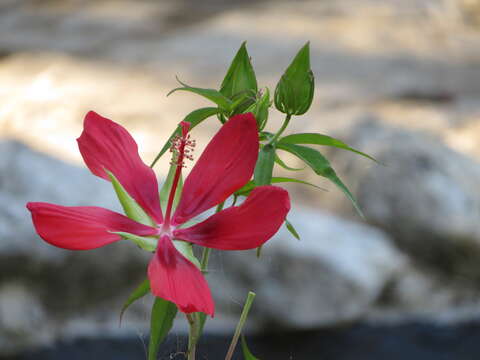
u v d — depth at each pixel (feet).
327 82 17.08
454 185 10.34
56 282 8.50
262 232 3.12
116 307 8.67
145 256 8.66
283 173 11.53
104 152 3.23
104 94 15.35
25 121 13.97
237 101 3.28
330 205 10.77
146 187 3.25
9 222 8.43
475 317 9.41
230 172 3.22
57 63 17.17
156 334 3.24
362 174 10.66
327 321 8.85
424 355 9.08
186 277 3.12
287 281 8.76
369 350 8.91
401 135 11.17
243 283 8.73
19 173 9.02
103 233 3.11
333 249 9.06
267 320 8.73
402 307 9.29
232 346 3.28
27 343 8.34
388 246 9.65
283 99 3.33
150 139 13.16
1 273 8.34
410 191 10.26
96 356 8.45
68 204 8.80
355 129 11.56
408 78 17.62
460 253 9.86
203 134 13.05
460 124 14.64
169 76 16.66
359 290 8.91
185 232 3.18
